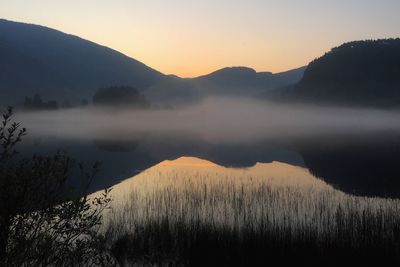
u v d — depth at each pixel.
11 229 7.73
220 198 34.84
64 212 8.40
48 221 8.20
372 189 49.41
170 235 24.42
